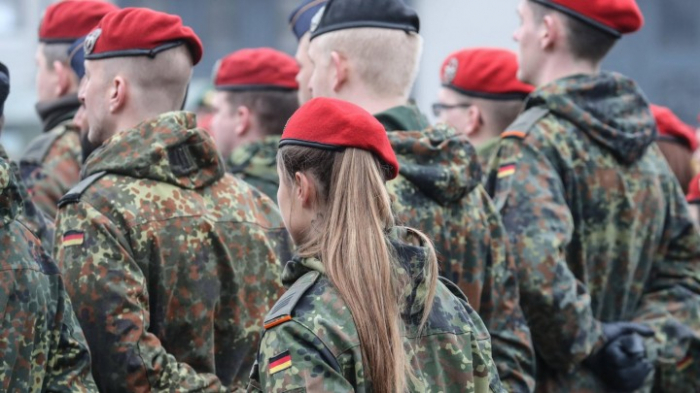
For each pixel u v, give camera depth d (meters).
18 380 4.96
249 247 6.18
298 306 4.62
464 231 6.43
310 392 4.43
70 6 8.78
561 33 7.53
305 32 8.45
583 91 7.35
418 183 6.29
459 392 4.79
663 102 25.83
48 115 8.81
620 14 7.47
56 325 5.23
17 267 5.02
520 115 7.48
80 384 5.24
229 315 6.09
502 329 6.55
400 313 4.70
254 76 9.70
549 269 6.80
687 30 25.56
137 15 6.28
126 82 6.24
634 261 7.54
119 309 5.58
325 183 4.79
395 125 6.55
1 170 4.93
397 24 6.85
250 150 9.42
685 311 7.75
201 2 28.48
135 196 5.82
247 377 6.19
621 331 7.30
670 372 8.16
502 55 8.86
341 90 6.84
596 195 7.35
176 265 5.84
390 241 4.79
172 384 5.64
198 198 6.04
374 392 4.56
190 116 6.07
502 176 7.18
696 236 7.89
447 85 8.95
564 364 7.05
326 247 4.71
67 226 5.75
